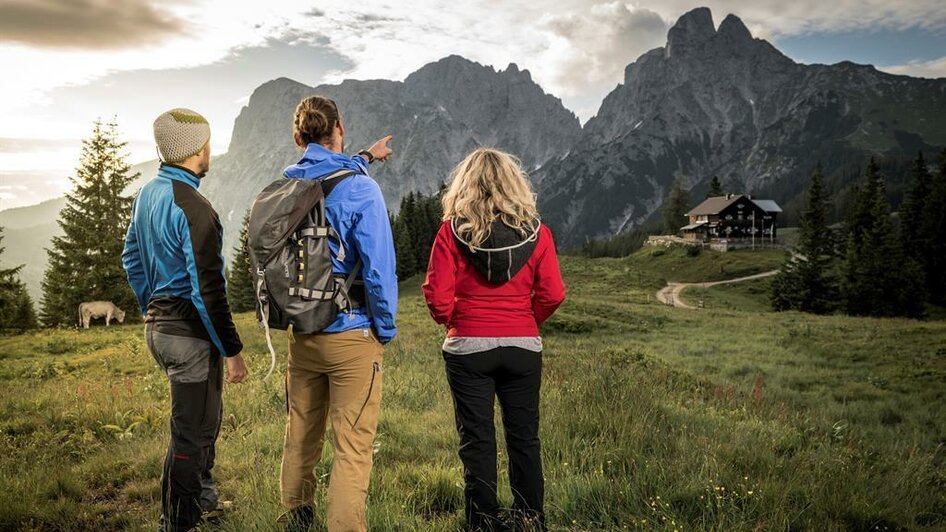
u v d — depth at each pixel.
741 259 110.50
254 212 2.95
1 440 6.81
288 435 3.38
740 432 6.07
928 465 6.17
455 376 3.38
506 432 3.47
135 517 4.03
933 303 76.25
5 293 41.38
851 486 4.33
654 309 48.69
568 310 42.69
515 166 3.39
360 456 3.13
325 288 2.97
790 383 18.67
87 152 42.06
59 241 41.91
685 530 3.28
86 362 16.27
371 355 3.16
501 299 3.34
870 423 13.04
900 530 3.82
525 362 3.36
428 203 106.38
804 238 86.88
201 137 3.35
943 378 19.03
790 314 49.41
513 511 3.42
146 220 3.28
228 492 4.41
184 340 3.32
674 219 159.38
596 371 7.96
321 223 3.00
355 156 3.25
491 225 3.22
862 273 68.00
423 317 34.97
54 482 4.72
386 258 3.04
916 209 86.75
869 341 27.91
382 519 3.45
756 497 3.73
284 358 14.13
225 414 7.23
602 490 3.89
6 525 3.96
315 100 3.24
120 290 41.91
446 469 4.50
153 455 5.42
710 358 23.81
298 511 3.32
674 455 4.83
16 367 16.09
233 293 76.25
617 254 174.38
